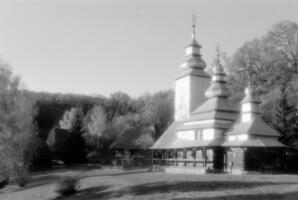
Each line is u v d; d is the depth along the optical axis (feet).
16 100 151.43
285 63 216.95
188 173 145.89
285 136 168.25
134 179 135.95
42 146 244.63
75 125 289.74
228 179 115.44
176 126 186.50
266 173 135.03
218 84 165.07
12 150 145.07
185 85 197.57
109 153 274.36
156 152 185.26
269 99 188.75
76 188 135.33
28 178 177.37
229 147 140.36
